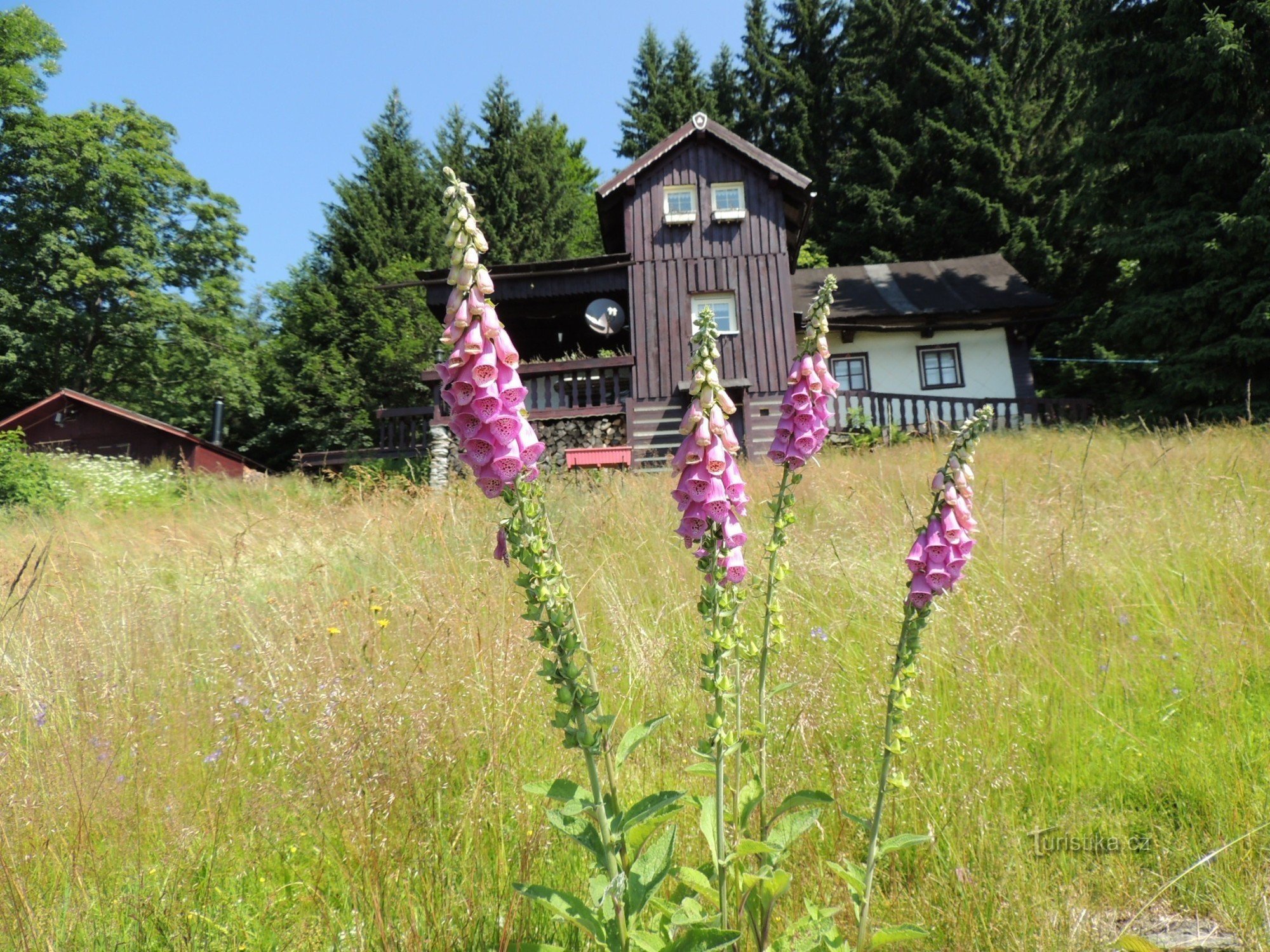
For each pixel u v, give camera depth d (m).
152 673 4.31
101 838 2.94
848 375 21.53
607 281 17.89
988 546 5.58
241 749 3.52
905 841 2.10
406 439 21.88
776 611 2.54
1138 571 4.96
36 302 26.70
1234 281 17.28
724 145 18.19
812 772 3.22
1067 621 4.46
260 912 2.58
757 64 39.28
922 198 32.03
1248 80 17.75
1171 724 3.51
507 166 33.09
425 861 2.69
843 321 20.84
